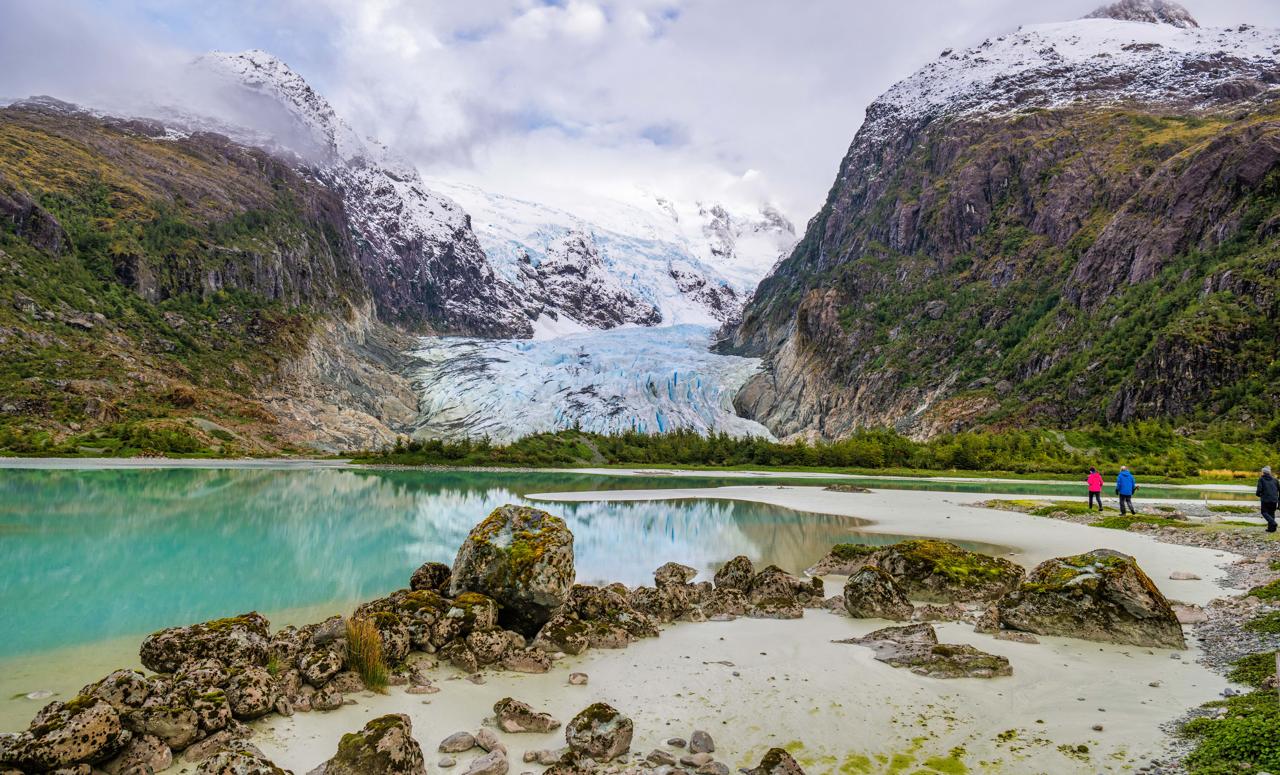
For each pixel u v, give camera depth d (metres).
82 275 138.25
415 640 16.67
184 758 11.18
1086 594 17.66
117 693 11.40
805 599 22.89
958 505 53.53
